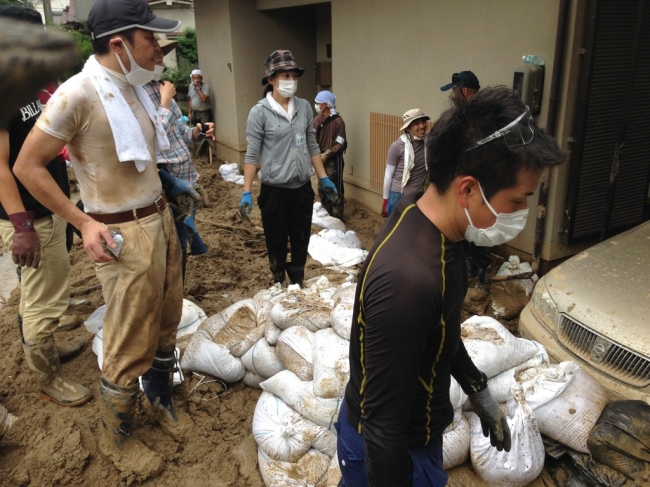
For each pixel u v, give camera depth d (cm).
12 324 429
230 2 948
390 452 143
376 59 688
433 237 146
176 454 305
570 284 339
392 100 672
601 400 284
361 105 740
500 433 205
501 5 491
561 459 283
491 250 548
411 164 503
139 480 287
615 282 330
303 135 455
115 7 238
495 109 137
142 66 251
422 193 162
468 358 195
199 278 514
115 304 268
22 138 299
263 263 568
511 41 488
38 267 302
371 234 688
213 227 671
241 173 1009
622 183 495
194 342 363
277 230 472
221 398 346
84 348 398
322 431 282
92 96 242
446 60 571
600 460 264
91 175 255
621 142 473
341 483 195
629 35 445
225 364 348
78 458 290
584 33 435
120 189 259
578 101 452
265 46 995
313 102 1052
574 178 468
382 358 139
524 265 505
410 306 134
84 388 342
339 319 302
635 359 288
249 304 383
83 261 554
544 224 491
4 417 314
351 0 719
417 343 137
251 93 1011
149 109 271
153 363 305
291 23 1002
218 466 298
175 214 354
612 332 299
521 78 459
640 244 364
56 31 49
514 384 289
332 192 489
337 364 285
